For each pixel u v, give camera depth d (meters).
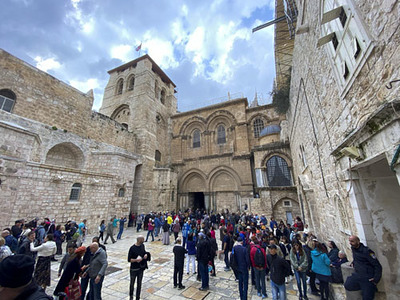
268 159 21.78
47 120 16.27
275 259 5.24
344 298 4.61
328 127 6.23
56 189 12.47
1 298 1.75
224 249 8.30
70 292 3.99
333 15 4.48
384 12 2.95
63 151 17.28
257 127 26.73
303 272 5.61
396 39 2.75
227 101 27.91
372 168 4.61
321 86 6.41
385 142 3.11
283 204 19.16
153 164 25.89
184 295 5.80
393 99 2.81
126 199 18.59
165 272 7.71
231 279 7.11
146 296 5.70
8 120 13.27
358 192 4.53
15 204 10.41
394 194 4.37
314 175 9.69
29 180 11.15
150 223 13.76
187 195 26.38
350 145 4.35
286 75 15.82
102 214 15.32
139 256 5.32
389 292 3.85
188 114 30.67
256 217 15.61
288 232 10.43
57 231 9.64
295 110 12.84
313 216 11.06
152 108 28.03
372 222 4.30
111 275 7.23
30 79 15.52
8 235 6.85
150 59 30.81
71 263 4.16
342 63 4.63
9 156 10.82
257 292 5.92
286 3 14.55
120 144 22.86
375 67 3.34
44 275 5.44
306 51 7.82
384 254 4.07
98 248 5.04
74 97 18.73
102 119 21.17
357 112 4.11
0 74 13.84
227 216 18.73
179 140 29.58
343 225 5.80
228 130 27.28
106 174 16.12
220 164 25.33
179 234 16.42
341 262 5.59
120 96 30.55
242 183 23.59
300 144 13.02
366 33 3.42
